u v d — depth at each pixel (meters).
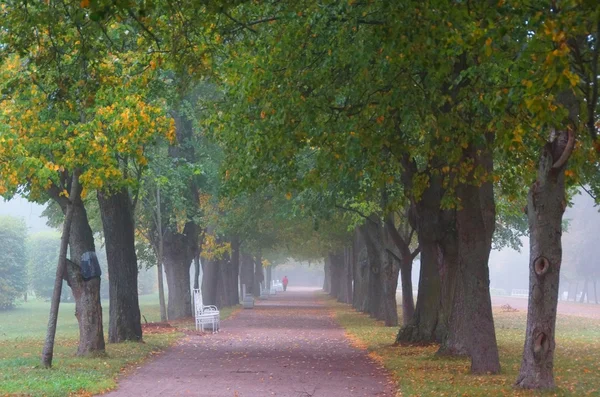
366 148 18.23
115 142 19.39
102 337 22.42
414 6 12.90
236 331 35.28
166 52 17.08
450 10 12.39
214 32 17.00
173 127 20.17
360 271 53.78
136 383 17.25
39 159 18.53
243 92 18.38
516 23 12.78
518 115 14.45
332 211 35.00
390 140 17.61
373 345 27.28
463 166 17.30
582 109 13.68
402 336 27.31
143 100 20.06
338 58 16.52
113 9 11.60
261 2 16.52
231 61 18.39
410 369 19.58
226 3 13.98
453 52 13.57
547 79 10.17
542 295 15.12
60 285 19.59
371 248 46.38
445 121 15.97
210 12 14.41
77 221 22.33
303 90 17.11
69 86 16.16
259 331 35.44
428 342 26.86
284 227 53.56
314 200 31.91
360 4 16.08
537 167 16.75
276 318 46.88
